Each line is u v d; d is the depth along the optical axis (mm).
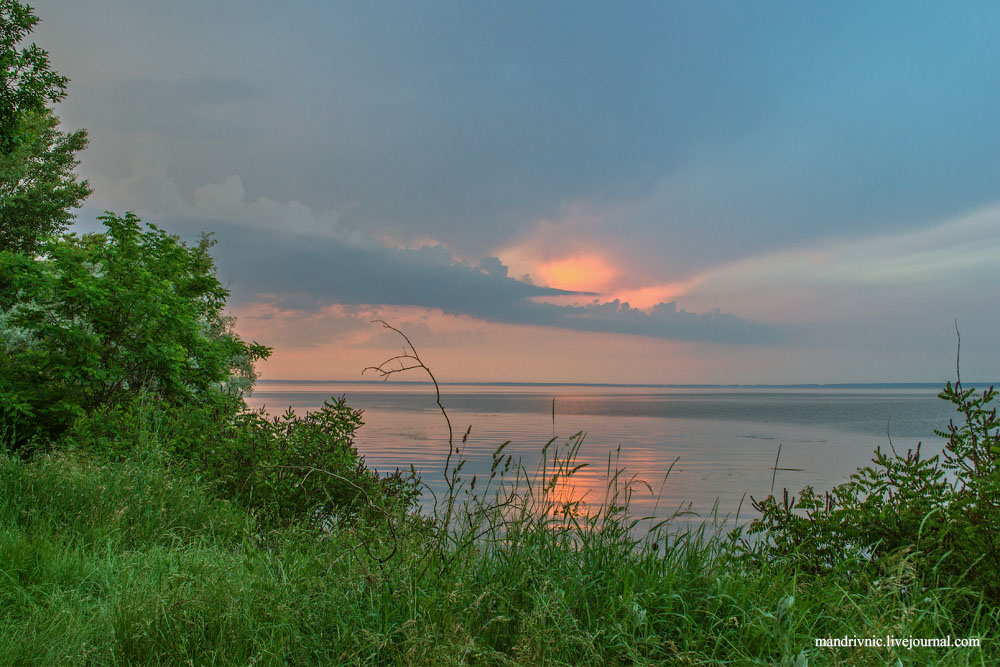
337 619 3244
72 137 30375
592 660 2904
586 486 14148
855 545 4555
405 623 2973
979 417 4641
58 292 9312
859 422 89000
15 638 3141
